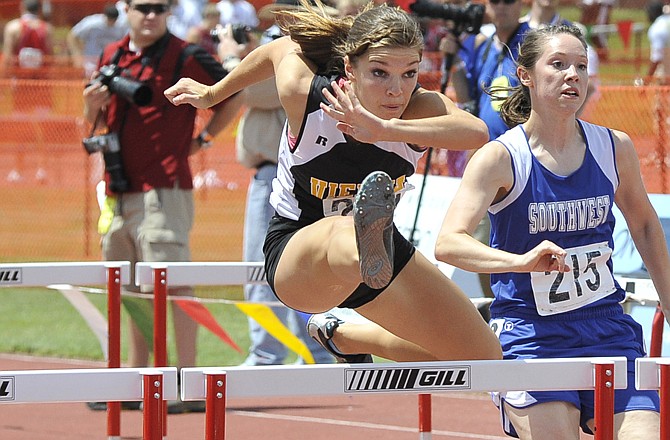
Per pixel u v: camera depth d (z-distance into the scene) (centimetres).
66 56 4991
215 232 3809
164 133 1883
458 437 1738
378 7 1049
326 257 1054
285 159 1138
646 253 1138
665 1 4941
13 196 4678
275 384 904
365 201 940
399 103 1037
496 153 1066
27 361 2289
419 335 1123
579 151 1088
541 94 1066
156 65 1878
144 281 1438
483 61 1900
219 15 3522
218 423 893
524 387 952
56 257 3525
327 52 1091
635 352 1097
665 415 952
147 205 1886
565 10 5828
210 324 1692
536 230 1074
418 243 2016
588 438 1680
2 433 1756
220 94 1221
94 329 1727
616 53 4572
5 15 5484
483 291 1814
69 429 1792
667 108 2488
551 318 1084
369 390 923
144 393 912
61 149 4659
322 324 1280
